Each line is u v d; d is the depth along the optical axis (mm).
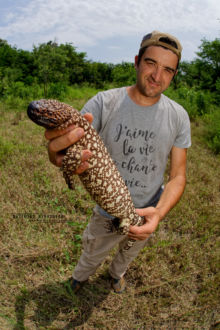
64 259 1668
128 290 1554
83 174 997
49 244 1695
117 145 1149
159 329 1348
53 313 1356
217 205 2328
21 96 6887
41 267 1578
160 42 1007
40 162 2742
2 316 1277
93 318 1363
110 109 1125
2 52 14219
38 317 1321
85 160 891
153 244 1864
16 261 1585
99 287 1545
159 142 1164
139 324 1354
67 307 1383
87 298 1476
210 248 1831
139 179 1209
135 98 1131
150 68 1033
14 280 1441
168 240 1885
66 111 870
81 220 2020
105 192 1029
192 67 11320
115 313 1396
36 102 849
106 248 1359
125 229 1138
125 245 1319
